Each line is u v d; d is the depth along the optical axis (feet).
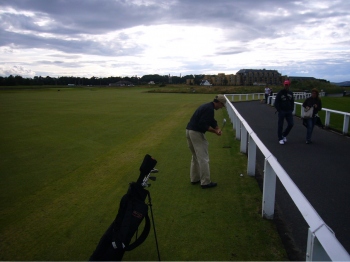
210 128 17.69
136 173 22.04
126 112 66.74
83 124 47.91
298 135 35.73
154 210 15.47
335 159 24.29
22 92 198.29
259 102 102.27
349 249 11.54
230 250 11.77
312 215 8.34
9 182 20.66
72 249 12.29
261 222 13.85
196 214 14.89
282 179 11.19
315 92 29.78
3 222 14.80
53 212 15.79
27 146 31.94
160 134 38.37
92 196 17.85
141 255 11.68
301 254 11.14
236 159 24.85
